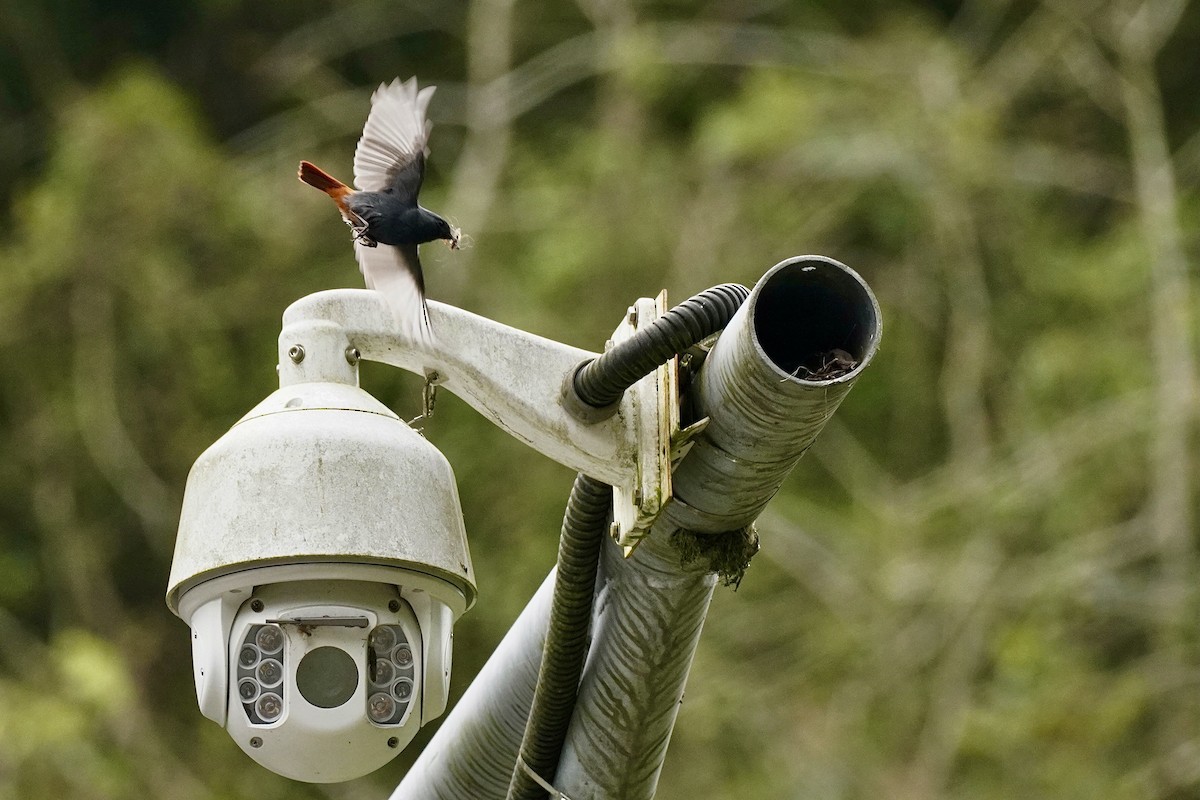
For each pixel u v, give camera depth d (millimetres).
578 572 3564
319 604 3467
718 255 15094
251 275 16078
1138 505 13633
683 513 3453
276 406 3584
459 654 13891
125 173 16062
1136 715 12672
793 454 3330
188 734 15000
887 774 12484
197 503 3523
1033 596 13031
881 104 15828
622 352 3346
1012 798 12359
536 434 3459
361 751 3492
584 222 15445
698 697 12727
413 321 3418
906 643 12891
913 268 15508
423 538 3496
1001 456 14461
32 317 15906
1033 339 15445
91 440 15688
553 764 3705
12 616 15656
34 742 13672
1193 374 14352
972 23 18141
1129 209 16578
